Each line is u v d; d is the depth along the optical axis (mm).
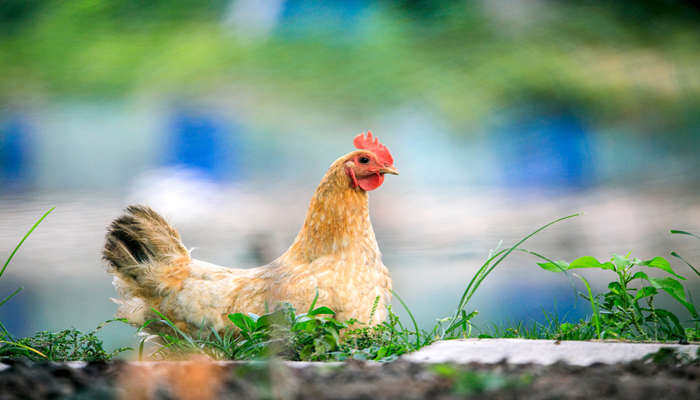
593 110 27469
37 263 11336
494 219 15297
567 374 2592
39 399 2188
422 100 29406
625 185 19062
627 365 2777
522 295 8492
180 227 14383
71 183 19703
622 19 36312
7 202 17203
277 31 35156
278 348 3814
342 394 2207
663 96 28562
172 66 31781
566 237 12812
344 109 28703
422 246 12609
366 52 32781
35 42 32844
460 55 32812
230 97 29094
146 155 23203
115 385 2350
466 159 23266
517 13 36531
